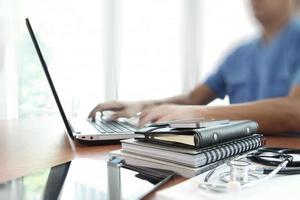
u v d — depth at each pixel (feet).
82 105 5.85
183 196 1.05
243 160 1.43
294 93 2.94
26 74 6.68
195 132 1.34
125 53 7.09
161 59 7.06
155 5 7.04
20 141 2.20
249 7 4.68
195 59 6.80
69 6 6.92
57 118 3.70
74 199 0.98
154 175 1.28
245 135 1.68
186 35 6.87
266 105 2.60
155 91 7.04
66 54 6.86
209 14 6.67
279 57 4.16
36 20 6.78
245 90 4.54
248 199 1.04
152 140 1.45
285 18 4.34
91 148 1.95
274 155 1.56
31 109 6.58
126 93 7.06
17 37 6.68
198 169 1.31
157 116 2.39
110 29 7.03
